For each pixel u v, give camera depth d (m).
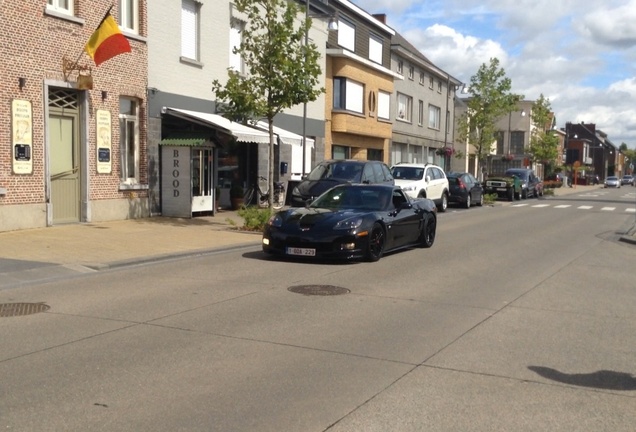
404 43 43.16
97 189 16.73
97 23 16.36
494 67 40.53
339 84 31.80
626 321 7.91
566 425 4.64
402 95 41.25
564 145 95.75
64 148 15.89
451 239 16.48
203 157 19.80
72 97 16.03
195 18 20.86
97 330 6.95
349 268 11.30
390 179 20.86
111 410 4.74
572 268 12.09
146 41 18.31
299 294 8.98
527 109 70.19
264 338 6.73
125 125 18.08
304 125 23.62
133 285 9.50
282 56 16.34
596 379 5.68
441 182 26.42
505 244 15.62
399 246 13.13
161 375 5.53
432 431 4.48
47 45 14.96
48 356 6.02
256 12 16.98
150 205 18.73
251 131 20.22
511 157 65.94
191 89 20.52
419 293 9.29
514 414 4.82
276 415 4.71
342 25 33.41
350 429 4.48
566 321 7.83
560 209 31.19
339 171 19.30
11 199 14.23
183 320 7.43
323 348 6.42
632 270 12.02
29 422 4.50
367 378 5.56
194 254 12.64
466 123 42.88
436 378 5.60
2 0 13.81
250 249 13.64
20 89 14.34
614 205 36.47
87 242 13.22
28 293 8.84
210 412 4.74
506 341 6.85
